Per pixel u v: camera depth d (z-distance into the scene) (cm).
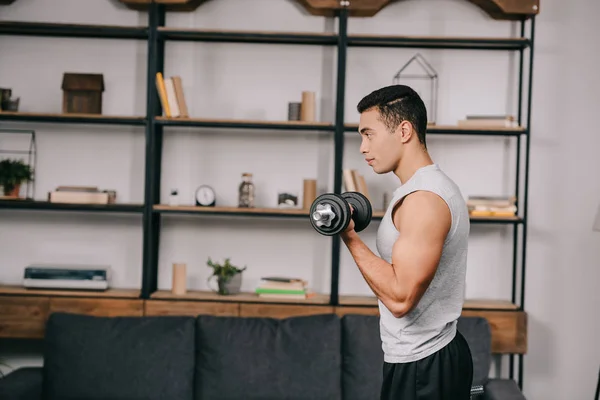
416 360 212
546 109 414
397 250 200
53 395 352
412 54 413
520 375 402
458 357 214
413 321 212
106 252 422
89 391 351
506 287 416
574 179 414
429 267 198
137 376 352
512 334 390
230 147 418
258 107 418
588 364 418
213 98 418
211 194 402
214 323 364
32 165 420
